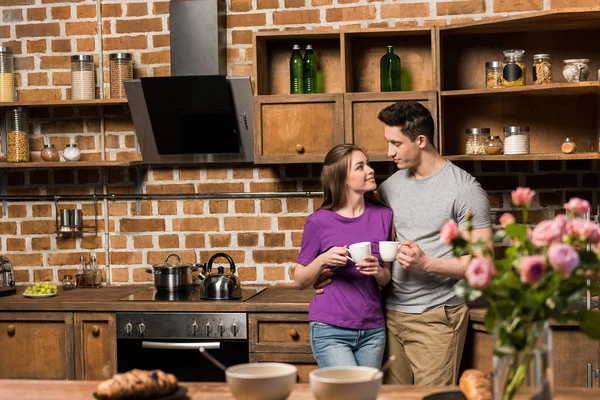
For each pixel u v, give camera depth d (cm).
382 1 413
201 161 420
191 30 407
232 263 397
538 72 368
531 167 405
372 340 324
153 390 191
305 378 364
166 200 436
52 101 416
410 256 307
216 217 432
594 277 167
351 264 323
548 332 162
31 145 445
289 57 420
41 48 444
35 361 386
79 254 444
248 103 400
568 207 170
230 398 199
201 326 369
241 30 425
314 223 326
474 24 374
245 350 367
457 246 171
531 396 161
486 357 337
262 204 428
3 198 448
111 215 441
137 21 435
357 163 322
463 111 405
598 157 353
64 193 445
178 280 404
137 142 437
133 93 404
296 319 363
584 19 360
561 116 395
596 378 319
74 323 381
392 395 202
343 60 388
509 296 161
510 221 168
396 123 327
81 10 440
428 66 406
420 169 333
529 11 400
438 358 324
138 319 373
